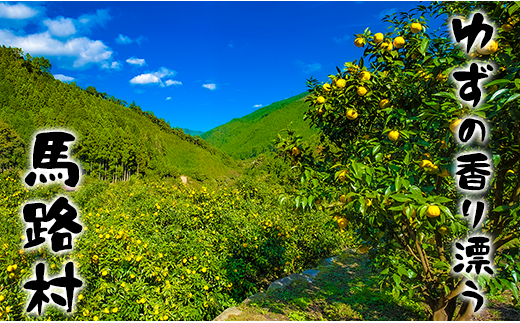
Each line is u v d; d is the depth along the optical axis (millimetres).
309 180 2611
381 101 2566
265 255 5098
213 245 4895
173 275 3758
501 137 2158
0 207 6809
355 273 5141
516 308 3564
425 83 2311
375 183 2109
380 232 2475
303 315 3580
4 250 3416
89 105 76375
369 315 3602
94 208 7797
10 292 3080
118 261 3547
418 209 1836
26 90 65062
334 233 6469
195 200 6668
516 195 2166
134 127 80438
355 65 2566
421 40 2475
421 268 2621
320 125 3051
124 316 3176
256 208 6871
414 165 2234
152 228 4664
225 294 4184
